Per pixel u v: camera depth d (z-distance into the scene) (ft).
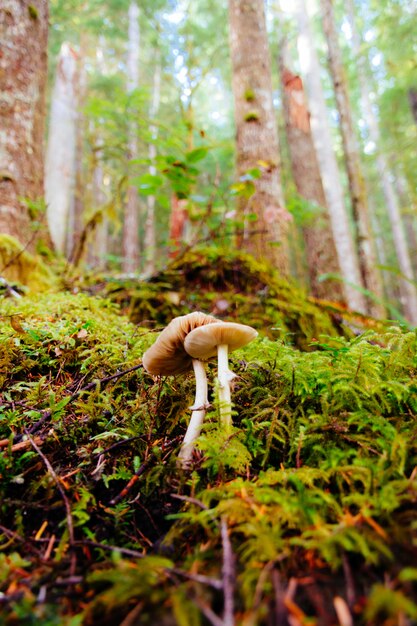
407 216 66.39
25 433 5.52
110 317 11.06
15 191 14.64
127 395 7.02
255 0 20.11
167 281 14.98
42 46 16.65
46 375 7.68
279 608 2.72
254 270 14.84
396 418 5.26
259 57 19.42
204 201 15.30
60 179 26.61
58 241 25.72
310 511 3.68
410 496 3.67
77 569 3.55
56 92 28.12
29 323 8.93
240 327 5.35
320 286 25.90
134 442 5.73
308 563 3.22
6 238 13.34
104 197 52.24
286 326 13.09
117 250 73.10
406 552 3.08
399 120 50.26
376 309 28.25
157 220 57.06
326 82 54.85
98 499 4.87
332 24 31.99
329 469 4.36
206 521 3.86
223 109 66.39
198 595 2.90
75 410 6.38
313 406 5.91
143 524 4.50
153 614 2.85
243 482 4.37
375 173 62.90
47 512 4.52
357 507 3.86
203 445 4.89
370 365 5.98
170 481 4.78
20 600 3.13
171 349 5.76
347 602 2.75
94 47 55.77
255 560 3.21
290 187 19.97
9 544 3.99
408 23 33.37
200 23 43.04
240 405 6.47
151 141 16.49
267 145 18.38
